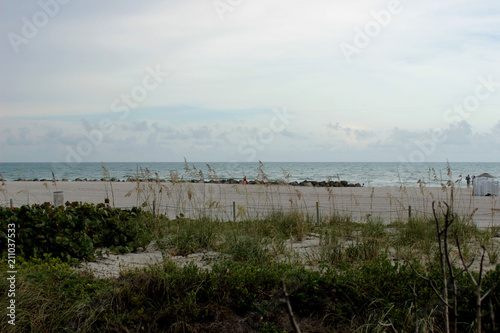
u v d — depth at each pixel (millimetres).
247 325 5031
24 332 4711
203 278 5723
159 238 9289
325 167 131250
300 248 9086
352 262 7469
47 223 8156
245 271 5945
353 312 5090
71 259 7516
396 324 4695
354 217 15141
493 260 7676
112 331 4812
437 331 4559
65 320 4887
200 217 10852
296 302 5328
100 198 24719
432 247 8391
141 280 5691
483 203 21906
